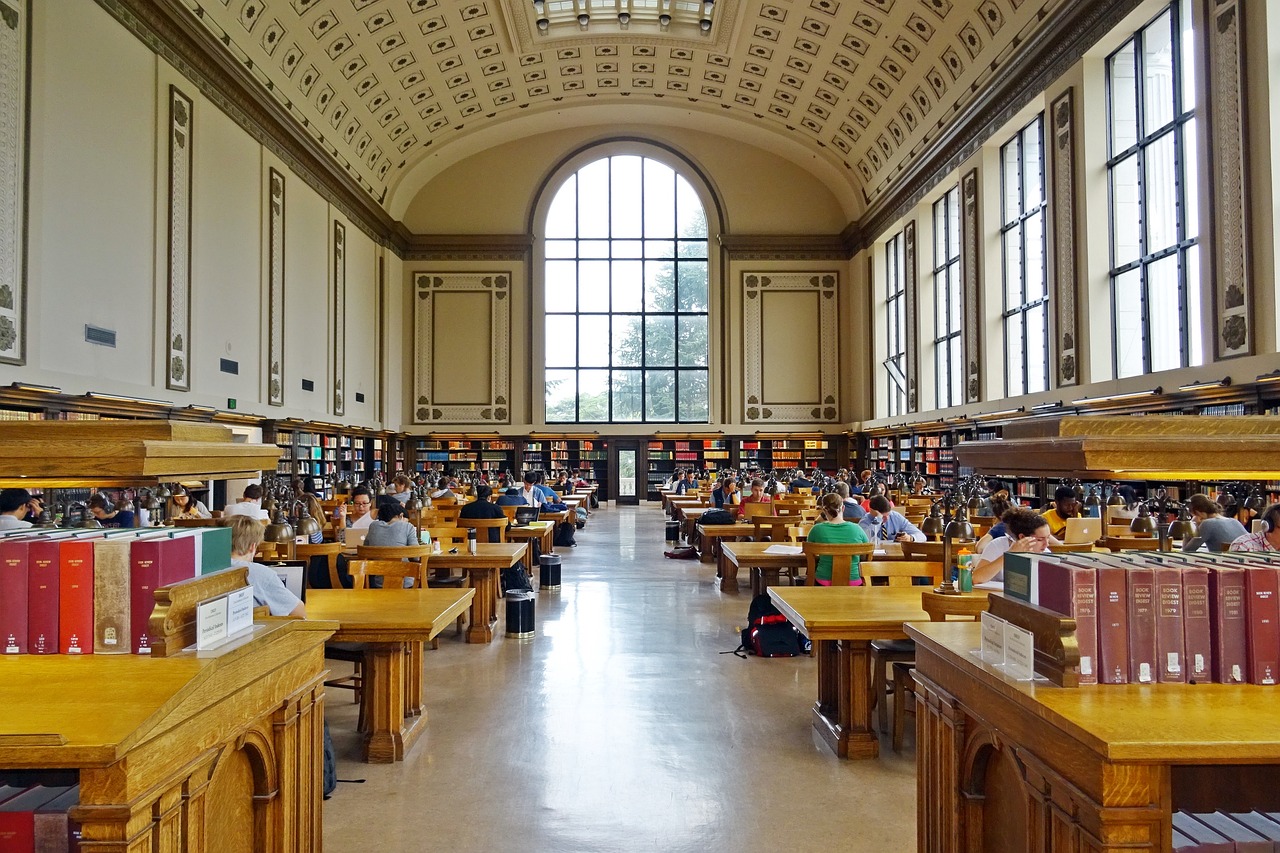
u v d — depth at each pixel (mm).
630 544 14867
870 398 24281
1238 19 9859
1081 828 1851
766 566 6703
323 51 16406
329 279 19422
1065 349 13844
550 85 22797
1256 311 9633
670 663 6234
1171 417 2074
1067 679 2096
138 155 11656
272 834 2420
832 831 3426
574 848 3281
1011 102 15555
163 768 1844
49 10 9812
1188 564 2248
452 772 4066
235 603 2371
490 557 6562
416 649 4770
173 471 2166
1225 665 2156
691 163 26375
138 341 11664
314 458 18484
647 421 26672
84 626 2143
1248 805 2246
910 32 16703
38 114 9625
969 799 2445
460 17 18203
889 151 21062
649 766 4148
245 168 15000
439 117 22500
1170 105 11781
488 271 25969
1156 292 12180
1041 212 15172
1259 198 9586
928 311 20484
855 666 4289
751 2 18203
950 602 3758
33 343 9531
